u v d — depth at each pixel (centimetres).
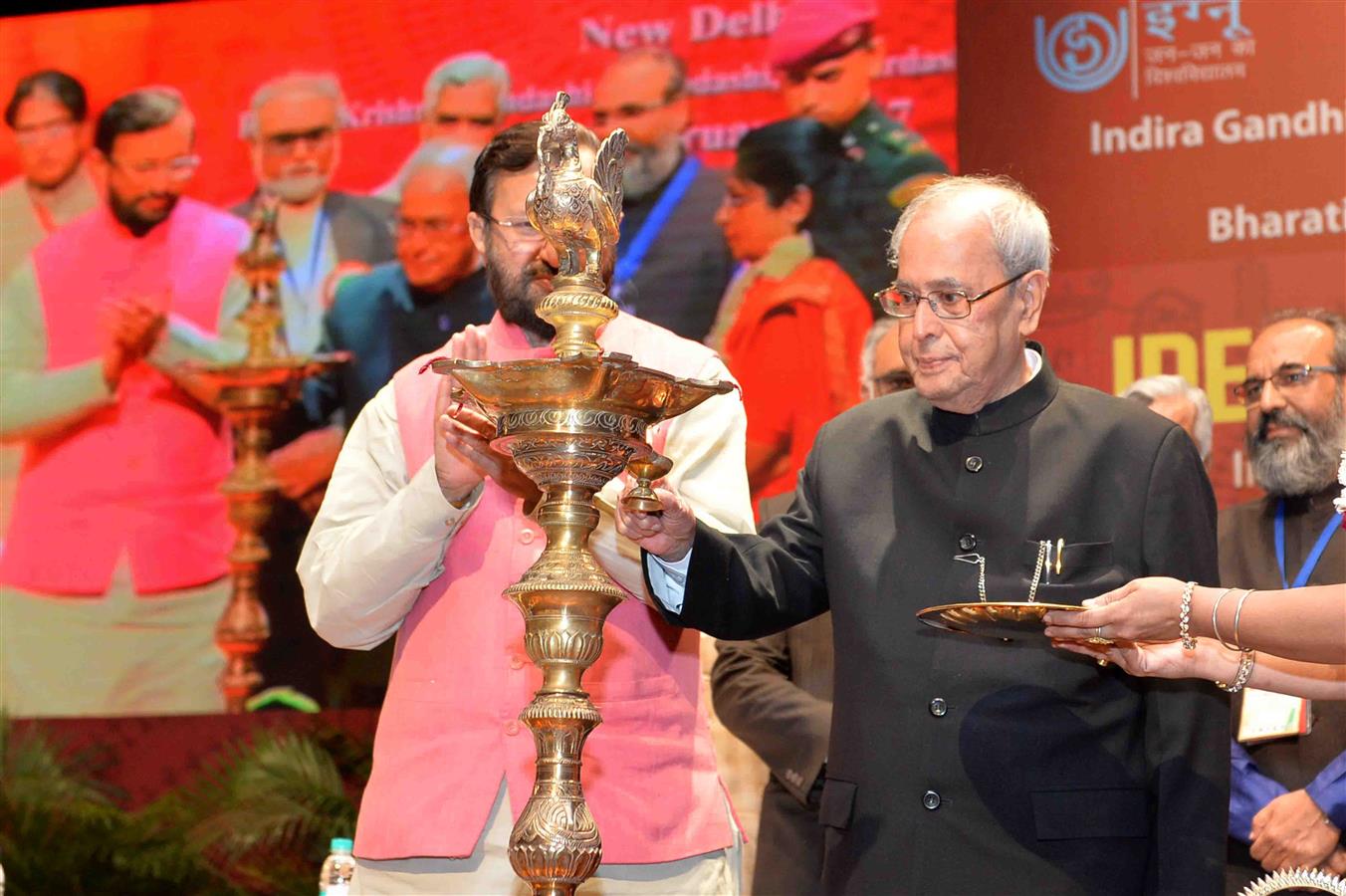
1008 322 232
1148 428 234
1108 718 225
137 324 566
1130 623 204
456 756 229
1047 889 217
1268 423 379
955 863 220
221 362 559
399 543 226
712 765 241
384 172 554
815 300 505
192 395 559
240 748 554
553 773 171
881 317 498
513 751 228
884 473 244
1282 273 460
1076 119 484
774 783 338
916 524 236
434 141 552
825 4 515
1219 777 222
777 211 512
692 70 525
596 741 228
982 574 228
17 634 560
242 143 565
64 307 570
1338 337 380
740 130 519
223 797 547
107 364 566
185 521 556
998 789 221
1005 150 491
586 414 172
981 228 229
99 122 575
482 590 236
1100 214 478
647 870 227
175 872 543
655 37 531
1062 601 223
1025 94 491
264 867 544
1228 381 461
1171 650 219
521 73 545
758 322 509
